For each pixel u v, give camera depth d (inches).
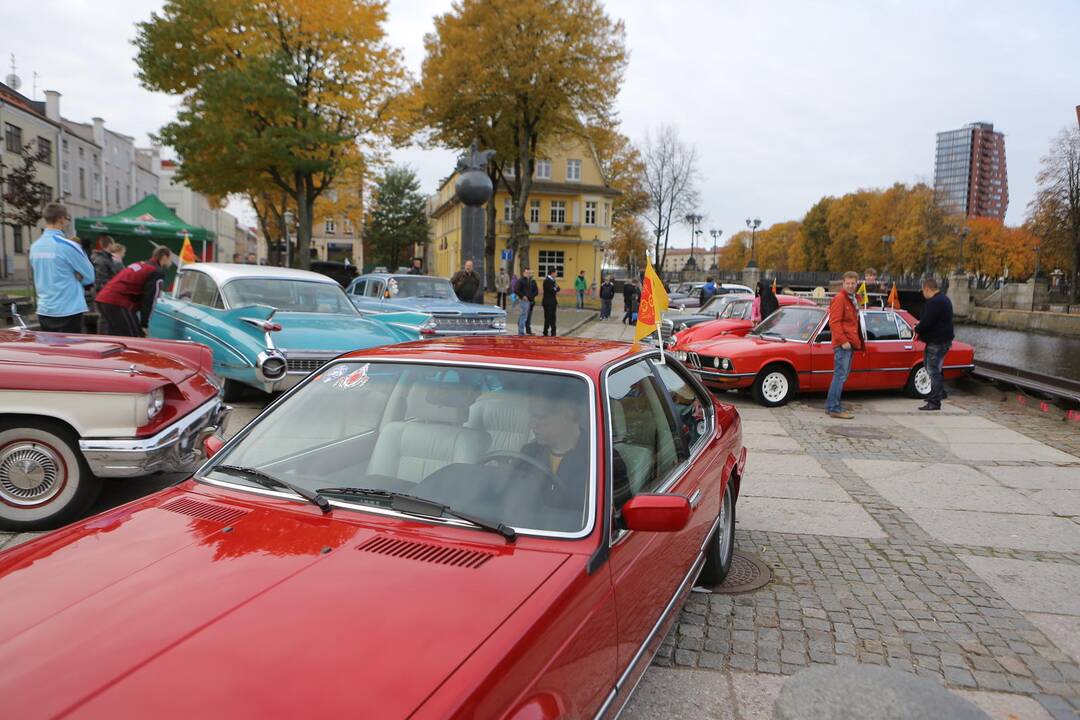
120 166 2317.9
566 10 1352.1
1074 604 158.7
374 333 326.6
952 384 493.7
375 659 64.5
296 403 118.5
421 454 104.9
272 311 325.4
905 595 161.6
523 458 99.6
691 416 149.0
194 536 88.0
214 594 74.4
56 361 182.7
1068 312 1774.1
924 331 400.2
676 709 115.4
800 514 220.1
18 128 1545.3
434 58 1397.6
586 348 128.4
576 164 2123.5
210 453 114.7
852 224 3511.3
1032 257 3016.7
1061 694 122.5
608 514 91.9
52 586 77.2
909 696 115.2
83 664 63.6
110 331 347.3
